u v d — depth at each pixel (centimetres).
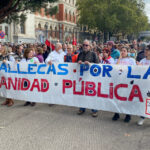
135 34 4078
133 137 394
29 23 3138
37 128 432
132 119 488
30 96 572
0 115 508
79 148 351
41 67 551
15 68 582
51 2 1003
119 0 3145
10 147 355
